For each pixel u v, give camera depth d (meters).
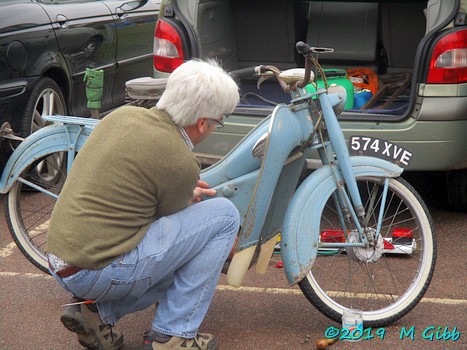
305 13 6.41
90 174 3.21
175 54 5.23
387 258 4.71
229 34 6.00
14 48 5.73
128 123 3.24
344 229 3.87
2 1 5.89
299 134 3.63
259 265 3.81
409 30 6.20
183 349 3.43
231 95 3.28
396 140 4.82
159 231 3.27
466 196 5.32
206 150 4.98
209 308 4.09
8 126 4.38
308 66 3.60
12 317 4.03
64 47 6.35
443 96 4.77
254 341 3.75
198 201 3.61
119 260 3.20
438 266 4.64
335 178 3.77
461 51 4.75
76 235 3.18
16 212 4.35
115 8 7.22
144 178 3.17
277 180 3.59
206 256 3.37
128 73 7.45
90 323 3.47
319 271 4.52
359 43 6.25
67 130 4.21
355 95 5.64
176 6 5.25
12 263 4.75
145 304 3.49
